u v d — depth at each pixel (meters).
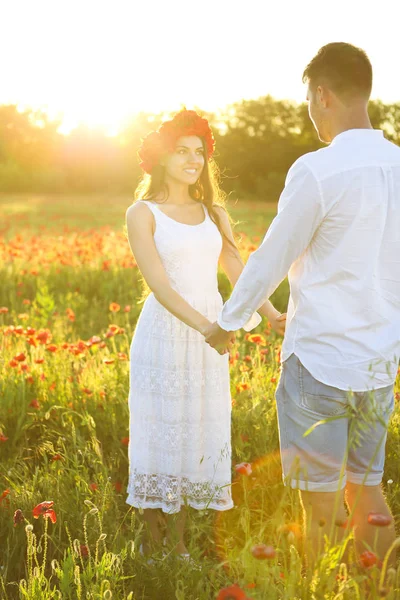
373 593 1.83
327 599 1.85
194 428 2.94
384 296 2.28
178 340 2.90
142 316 3.00
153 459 2.97
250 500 3.10
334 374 2.27
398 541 1.79
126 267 9.67
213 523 3.00
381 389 2.33
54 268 10.26
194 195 3.07
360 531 2.46
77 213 38.91
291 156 81.62
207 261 2.95
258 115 83.25
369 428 2.19
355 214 2.18
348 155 2.21
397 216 2.23
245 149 82.88
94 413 3.95
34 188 79.19
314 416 2.33
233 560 2.02
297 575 1.89
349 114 2.30
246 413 3.60
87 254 11.15
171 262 2.89
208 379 2.95
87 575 2.23
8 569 2.68
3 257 11.32
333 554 1.99
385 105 64.94
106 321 7.48
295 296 2.35
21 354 4.18
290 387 2.39
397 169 2.25
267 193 76.88
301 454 2.39
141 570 2.47
